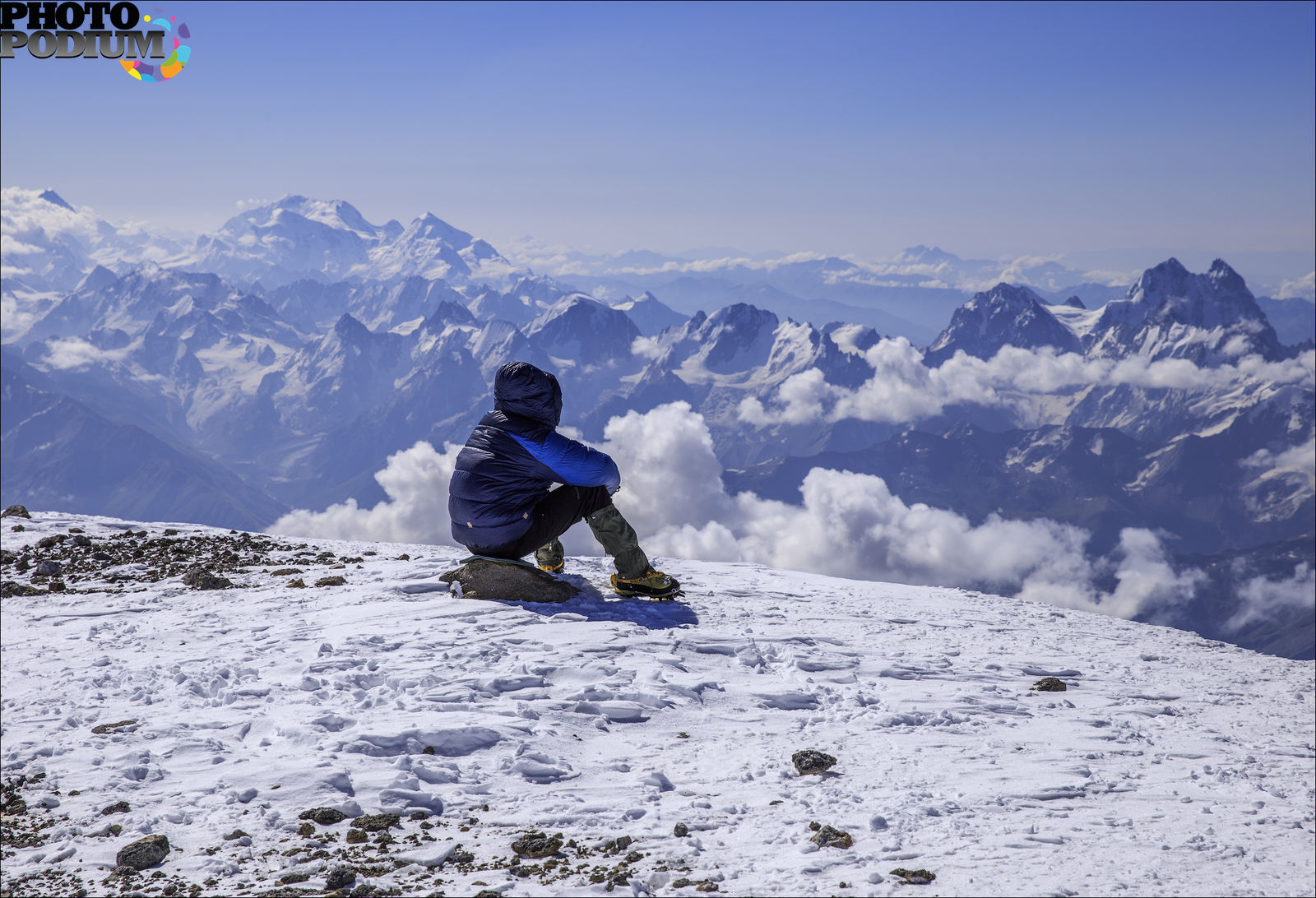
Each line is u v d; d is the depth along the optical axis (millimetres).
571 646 6809
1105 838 3822
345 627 7574
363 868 3594
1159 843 3775
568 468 7664
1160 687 7070
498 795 4363
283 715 5582
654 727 5406
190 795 4488
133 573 11914
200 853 3844
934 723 5582
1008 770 4734
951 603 10391
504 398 7676
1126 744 5312
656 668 6336
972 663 7316
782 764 4773
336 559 12195
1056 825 3965
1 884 3652
